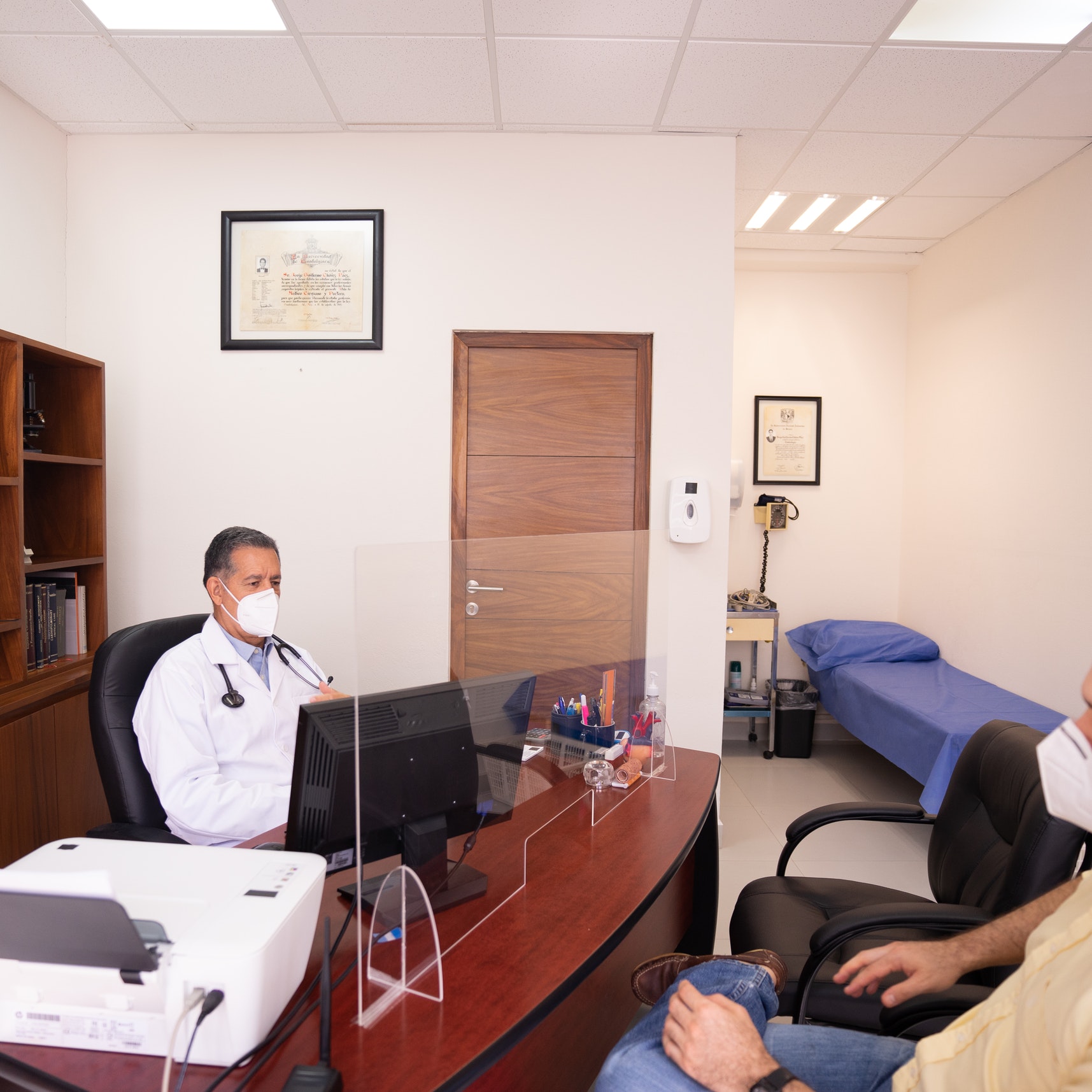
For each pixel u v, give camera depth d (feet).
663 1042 3.30
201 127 10.21
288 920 3.09
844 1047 3.68
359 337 10.44
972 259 13.15
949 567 13.78
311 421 10.53
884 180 11.52
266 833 5.01
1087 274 10.38
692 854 6.79
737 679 15.29
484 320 10.48
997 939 3.76
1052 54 8.27
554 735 5.24
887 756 11.41
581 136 10.38
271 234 10.41
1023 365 11.73
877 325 15.48
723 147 10.31
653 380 10.52
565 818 5.39
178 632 6.31
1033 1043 2.63
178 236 10.44
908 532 15.33
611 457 10.63
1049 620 11.12
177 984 2.84
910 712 10.78
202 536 10.55
